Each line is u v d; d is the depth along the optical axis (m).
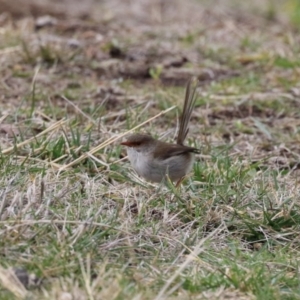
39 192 10.05
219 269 8.60
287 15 23.44
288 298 8.30
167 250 9.21
